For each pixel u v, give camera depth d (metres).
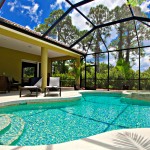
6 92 8.46
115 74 11.78
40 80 7.89
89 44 11.13
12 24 6.40
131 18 8.45
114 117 4.43
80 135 3.05
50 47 9.17
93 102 7.17
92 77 12.54
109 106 6.15
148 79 10.29
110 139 2.05
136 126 3.62
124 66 10.30
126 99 7.50
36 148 1.77
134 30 9.32
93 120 4.09
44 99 6.15
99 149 1.75
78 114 4.77
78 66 12.28
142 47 10.01
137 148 1.78
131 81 10.99
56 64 16.08
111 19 8.80
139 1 4.15
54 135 3.04
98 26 9.62
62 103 6.55
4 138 2.75
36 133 3.12
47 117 4.38
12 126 3.42
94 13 8.04
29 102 5.85
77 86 11.45
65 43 9.77
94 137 2.12
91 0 6.88
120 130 2.42
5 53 10.19
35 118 4.25
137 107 5.96
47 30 7.78
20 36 7.22
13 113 4.85
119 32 10.00
